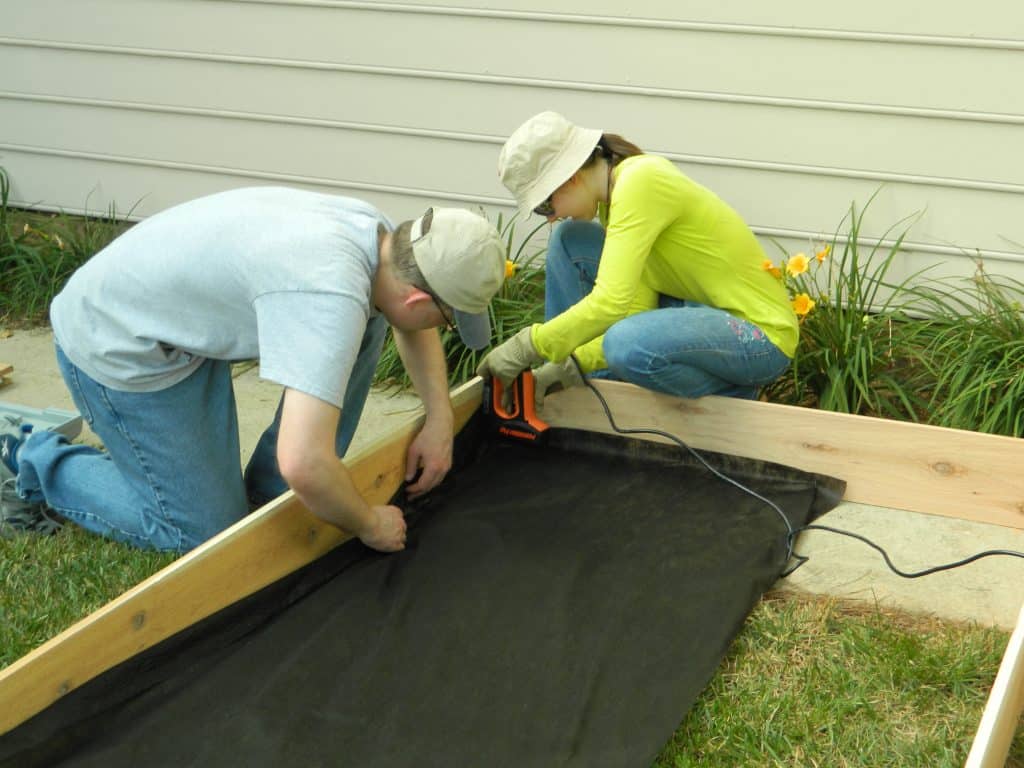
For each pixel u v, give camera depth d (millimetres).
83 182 4602
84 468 2652
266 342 2066
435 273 2121
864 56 3420
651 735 2002
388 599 2381
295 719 2037
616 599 2391
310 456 2066
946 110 3400
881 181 3555
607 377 3195
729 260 2867
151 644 2086
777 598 2488
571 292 3203
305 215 2164
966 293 3551
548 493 2836
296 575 2396
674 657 2213
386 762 1946
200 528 2564
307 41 4043
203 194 4465
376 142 4117
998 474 2703
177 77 4289
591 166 2779
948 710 2117
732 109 3627
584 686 2123
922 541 2707
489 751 1970
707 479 2910
